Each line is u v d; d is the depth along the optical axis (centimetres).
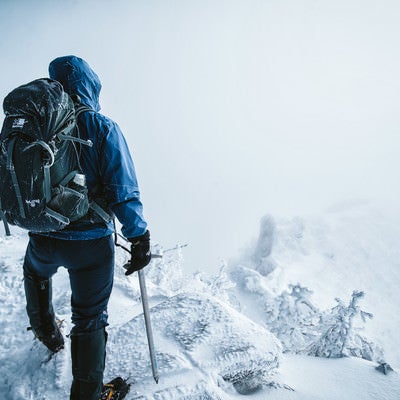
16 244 464
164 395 236
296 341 729
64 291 376
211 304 320
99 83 204
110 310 369
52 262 208
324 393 288
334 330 430
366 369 329
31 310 240
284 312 773
